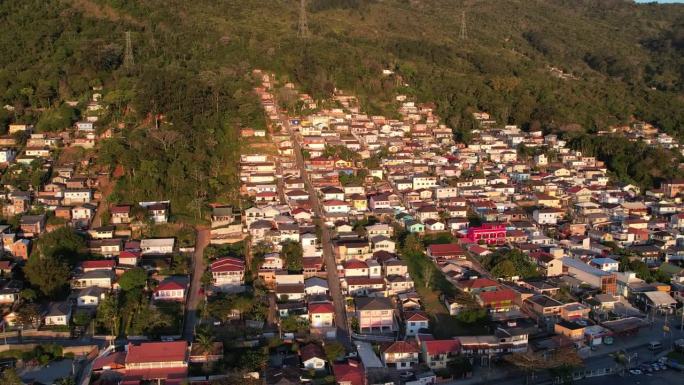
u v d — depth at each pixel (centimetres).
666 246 17712
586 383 11688
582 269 15650
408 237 16712
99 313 13150
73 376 11350
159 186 18262
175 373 11275
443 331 13150
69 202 17875
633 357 12575
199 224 17462
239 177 19975
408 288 14700
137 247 15800
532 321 13425
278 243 16188
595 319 13925
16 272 14725
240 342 12356
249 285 14675
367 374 11294
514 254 15962
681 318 14338
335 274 15450
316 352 11838
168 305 13650
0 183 18262
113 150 19138
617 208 19925
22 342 12325
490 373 11944
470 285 14462
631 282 15288
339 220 17888
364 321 13175
